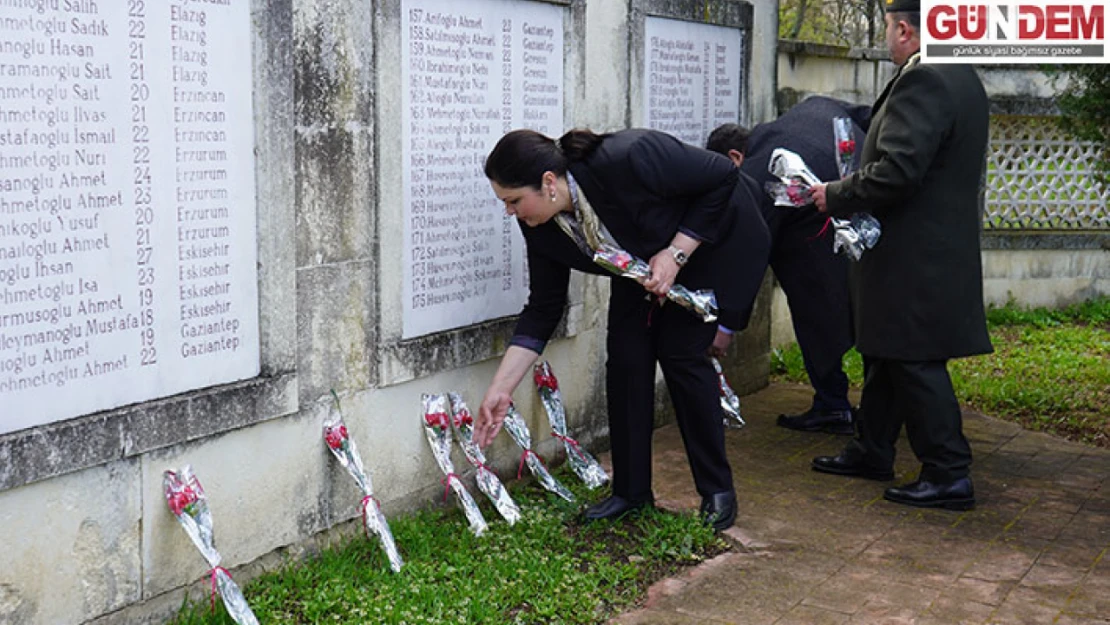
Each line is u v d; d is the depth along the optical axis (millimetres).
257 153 3529
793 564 4047
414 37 4043
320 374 3807
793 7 12227
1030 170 9195
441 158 4223
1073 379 7023
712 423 4305
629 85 5328
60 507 3008
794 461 5305
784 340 7641
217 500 3482
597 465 4824
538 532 4172
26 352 2904
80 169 2996
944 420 4570
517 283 4723
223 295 3465
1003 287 9094
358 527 4051
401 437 4188
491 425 4215
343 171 3812
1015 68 8938
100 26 3012
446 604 3545
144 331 3219
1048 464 5328
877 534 4355
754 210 4266
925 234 4434
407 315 4148
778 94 6891
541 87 4711
